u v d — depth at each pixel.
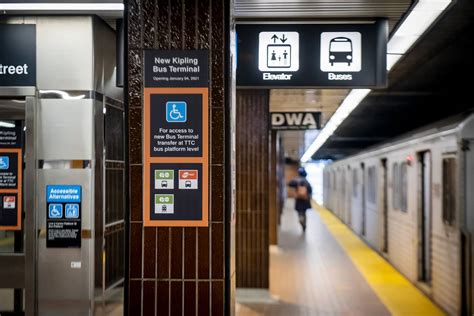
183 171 4.27
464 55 9.57
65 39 5.02
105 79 5.32
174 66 4.27
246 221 9.12
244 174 9.18
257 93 9.19
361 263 13.20
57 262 5.02
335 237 19.05
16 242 5.25
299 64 5.84
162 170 4.27
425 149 9.44
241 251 9.11
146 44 4.29
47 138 5.04
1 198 5.26
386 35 5.73
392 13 5.53
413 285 10.40
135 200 4.28
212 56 4.27
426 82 12.31
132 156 4.29
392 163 12.70
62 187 5.01
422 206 10.12
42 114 5.04
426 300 9.22
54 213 5.02
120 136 5.74
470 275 7.37
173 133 4.28
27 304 5.02
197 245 4.25
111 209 5.48
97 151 5.09
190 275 4.25
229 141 4.25
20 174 5.26
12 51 5.03
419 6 5.25
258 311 8.42
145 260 4.27
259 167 9.18
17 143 5.25
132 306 4.27
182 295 4.25
